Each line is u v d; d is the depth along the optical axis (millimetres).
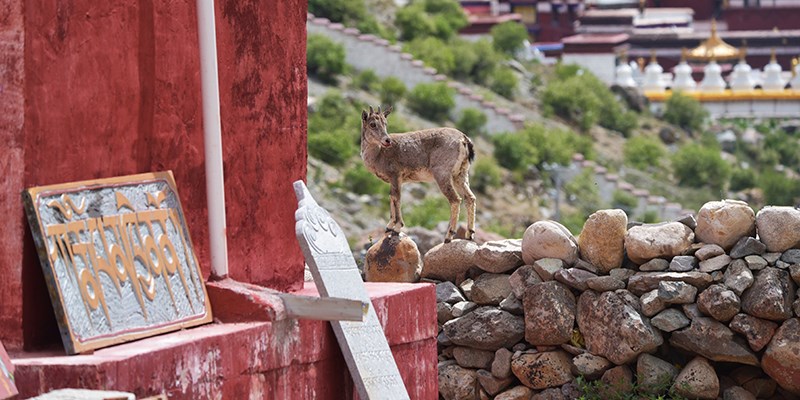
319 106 39594
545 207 38344
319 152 35625
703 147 48625
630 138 49844
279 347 7891
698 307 11188
